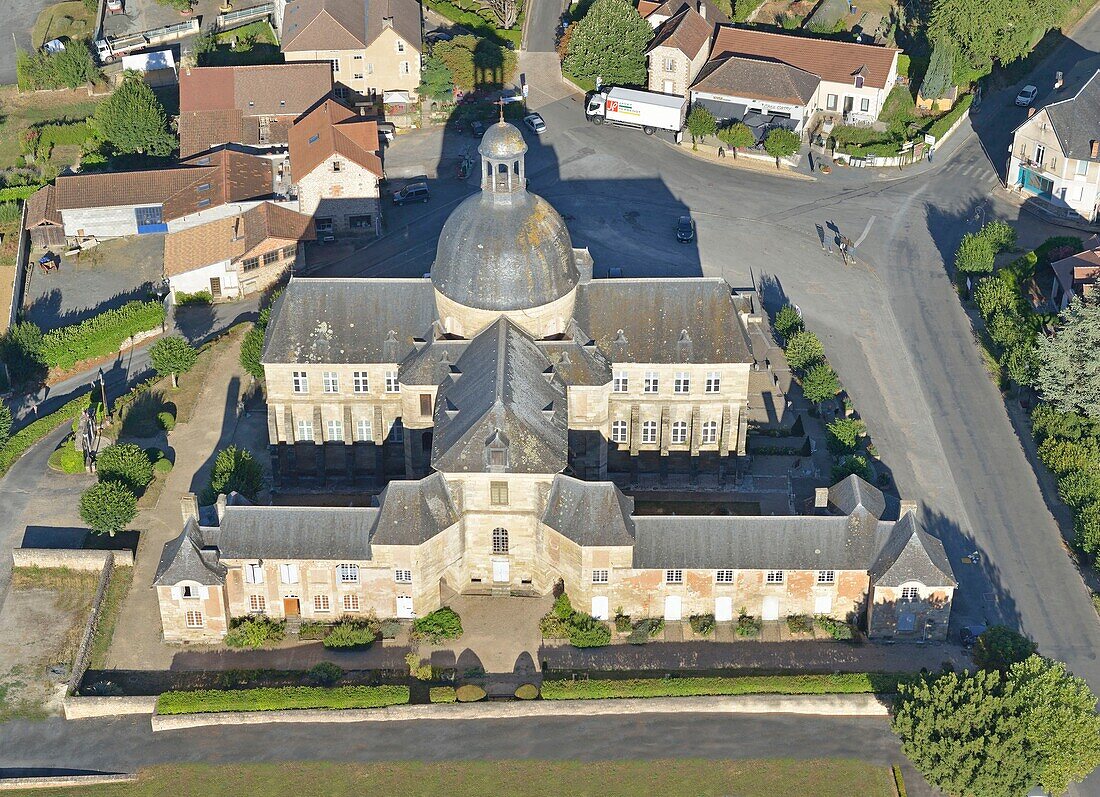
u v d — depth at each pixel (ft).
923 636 466.29
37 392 597.11
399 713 444.55
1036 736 397.39
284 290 529.04
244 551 460.96
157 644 471.62
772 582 467.52
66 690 452.35
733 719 443.73
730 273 653.71
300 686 449.89
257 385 586.86
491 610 483.51
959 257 644.27
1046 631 472.85
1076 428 537.65
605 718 445.37
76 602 490.49
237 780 428.56
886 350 607.37
